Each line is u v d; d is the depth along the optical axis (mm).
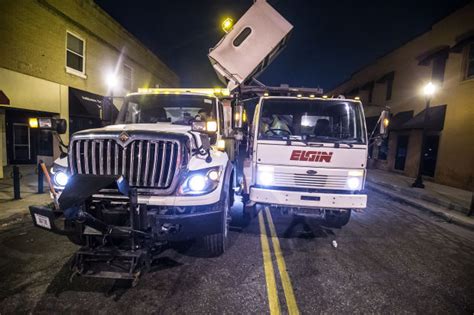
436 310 2959
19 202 6164
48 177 3527
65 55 10859
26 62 9141
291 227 5473
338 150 4477
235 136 5031
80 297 2898
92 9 12359
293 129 4949
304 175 4535
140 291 3049
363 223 6082
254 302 2934
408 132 14031
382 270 3834
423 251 4633
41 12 9594
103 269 3041
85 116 12344
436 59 12195
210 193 3312
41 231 4770
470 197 8750
